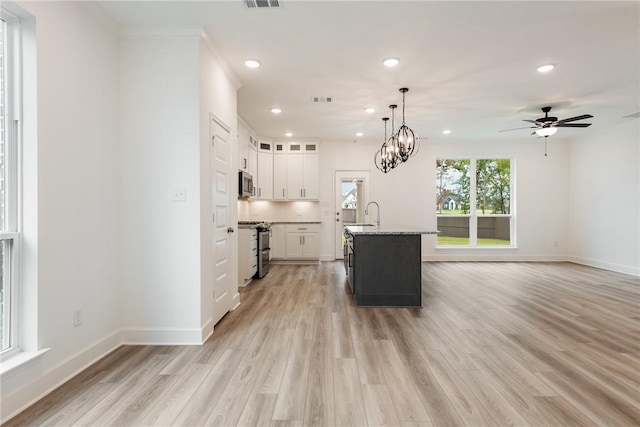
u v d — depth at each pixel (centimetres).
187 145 279
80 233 231
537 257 738
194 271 279
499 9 253
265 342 281
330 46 310
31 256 195
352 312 368
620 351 263
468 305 395
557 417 177
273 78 383
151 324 280
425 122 584
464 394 200
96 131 249
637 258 574
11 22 194
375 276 389
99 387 207
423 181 747
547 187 735
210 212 305
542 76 381
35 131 196
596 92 434
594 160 664
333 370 230
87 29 240
